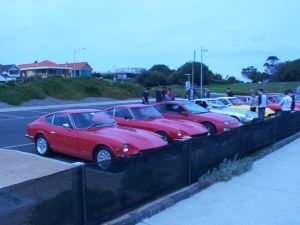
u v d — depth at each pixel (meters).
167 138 9.70
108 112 10.97
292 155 9.11
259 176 7.05
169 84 93.50
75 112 9.16
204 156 6.89
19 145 11.76
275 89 73.88
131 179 5.11
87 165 4.47
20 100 34.31
